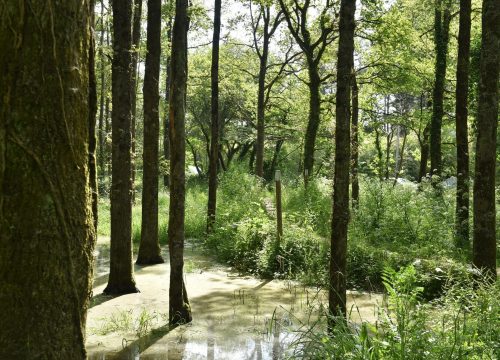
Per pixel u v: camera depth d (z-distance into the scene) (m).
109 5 14.40
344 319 5.00
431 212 12.09
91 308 7.99
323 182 16.67
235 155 48.16
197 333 6.84
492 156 7.86
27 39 2.45
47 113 2.51
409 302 4.76
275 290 9.37
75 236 2.65
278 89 36.50
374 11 20.06
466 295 5.48
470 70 17.72
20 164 2.45
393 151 51.22
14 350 2.43
